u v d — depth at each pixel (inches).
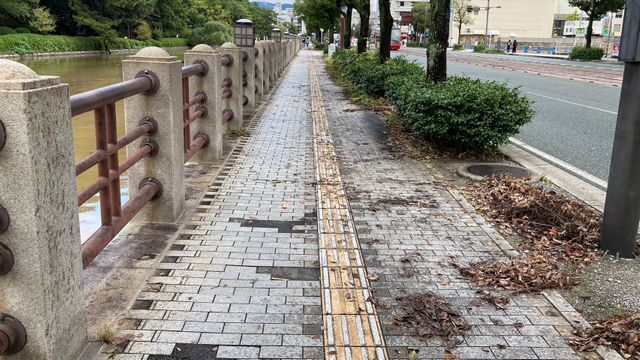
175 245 169.6
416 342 119.6
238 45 442.3
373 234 184.2
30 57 1605.6
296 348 116.4
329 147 325.1
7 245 95.6
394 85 436.8
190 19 2974.9
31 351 100.4
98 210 217.5
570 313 133.0
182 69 214.4
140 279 145.6
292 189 235.6
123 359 110.9
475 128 283.4
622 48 156.5
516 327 126.5
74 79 868.6
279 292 140.8
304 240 177.3
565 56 2016.5
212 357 112.3
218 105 275.3
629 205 163.2
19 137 90.5
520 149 337.7
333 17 1496.1
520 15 3774.6
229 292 139.9
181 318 126.7
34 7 1844.2
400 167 281.3
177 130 189.5
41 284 97.3
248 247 169.9
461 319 129.6
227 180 247.1
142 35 2362.2
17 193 93.1
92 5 2138.3
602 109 520.1
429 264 160.7
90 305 131.2
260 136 358.0
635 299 142.1
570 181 259.1
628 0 153.6
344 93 637.3
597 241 177.5
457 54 2091.5
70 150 106.0
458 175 265.3
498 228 192.5
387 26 660.1
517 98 297.1
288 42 1306.6
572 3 1631.4
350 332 122.7
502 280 149.3
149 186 181.5
